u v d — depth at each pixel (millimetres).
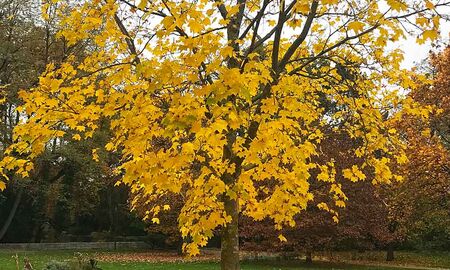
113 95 4242
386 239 18484
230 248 4840
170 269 16828
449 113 14719
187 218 4430
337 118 6074
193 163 4578
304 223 16516
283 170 4871
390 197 17031
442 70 15852
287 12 4531
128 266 17812
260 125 4102
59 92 4430
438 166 14617
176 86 4094
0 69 20000
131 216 30641
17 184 22469
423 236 28922
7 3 19406
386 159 5457
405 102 5496
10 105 19516
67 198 29266
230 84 3438
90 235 34969
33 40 20406
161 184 4145
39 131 4172
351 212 16750
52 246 29406
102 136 20734
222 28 3980
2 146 20062
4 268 15602
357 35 4832
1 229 28891
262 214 5180
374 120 5480
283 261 20234
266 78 3963
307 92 6113
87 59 4863
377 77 5480
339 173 13312
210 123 3686
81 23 4797
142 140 4094
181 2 4016
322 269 17281
